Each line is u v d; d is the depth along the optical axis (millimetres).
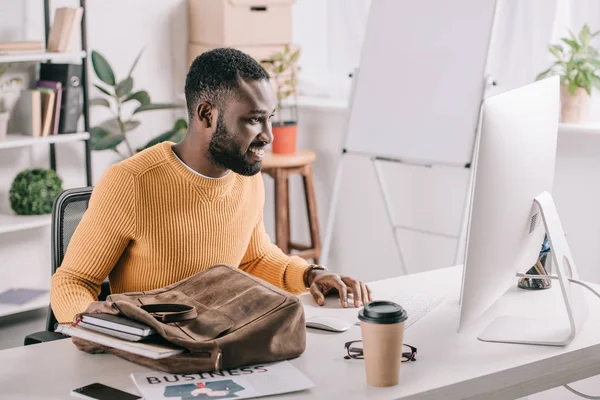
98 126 4246
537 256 1938
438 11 3525
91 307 1669
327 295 2082
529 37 3594
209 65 1834
